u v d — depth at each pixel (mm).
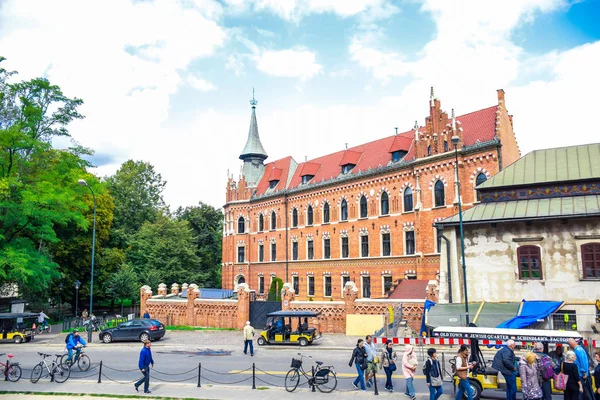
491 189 32406
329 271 54875
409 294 38406
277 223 62500
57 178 39188
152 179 86562
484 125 42781
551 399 15578
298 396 18031
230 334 38094
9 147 36781
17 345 34938
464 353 16547
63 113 42094
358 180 52281
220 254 85688
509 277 30141
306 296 57812
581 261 28297
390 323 34125
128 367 24969
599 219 28062
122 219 76812
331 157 61312
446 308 28188
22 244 39281
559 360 16469
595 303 27500
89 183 40312
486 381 16781
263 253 64625
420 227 44438
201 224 85188
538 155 33531
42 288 47000
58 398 18406
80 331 41531
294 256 60000
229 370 23672
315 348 30484
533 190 31266
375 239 50000
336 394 18297
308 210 58938
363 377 18938
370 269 50188
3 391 19453
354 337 34594
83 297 58906
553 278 28875
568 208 28922
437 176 43625
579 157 31797
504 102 42688
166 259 67562
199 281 73562
